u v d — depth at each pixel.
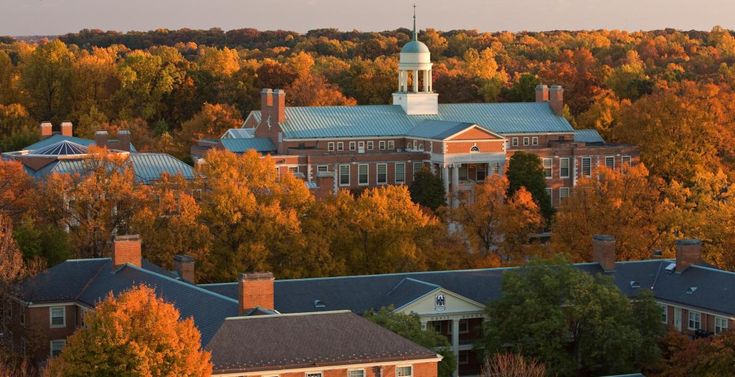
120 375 109.44
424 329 138.88
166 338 110.00
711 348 136.25
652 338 143.12
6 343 137.38
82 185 178.00
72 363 110.06
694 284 157.25
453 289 152.38
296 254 174.00
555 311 141.50
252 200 175.12
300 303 144.75
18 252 146.62
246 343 115.12
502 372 129.00
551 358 140.75
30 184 187.62
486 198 196.75
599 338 140.88
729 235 193.62
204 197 180.62
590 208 194.75
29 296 143.12
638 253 188.25
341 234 180.38
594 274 159.62
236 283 146.62
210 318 123.81
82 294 144.12
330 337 117.38
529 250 191.25
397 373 116.75
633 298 157.75
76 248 174.00
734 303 151.00
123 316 110.56
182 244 170.25
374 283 151.12
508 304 144.12
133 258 146.25
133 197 178.50
